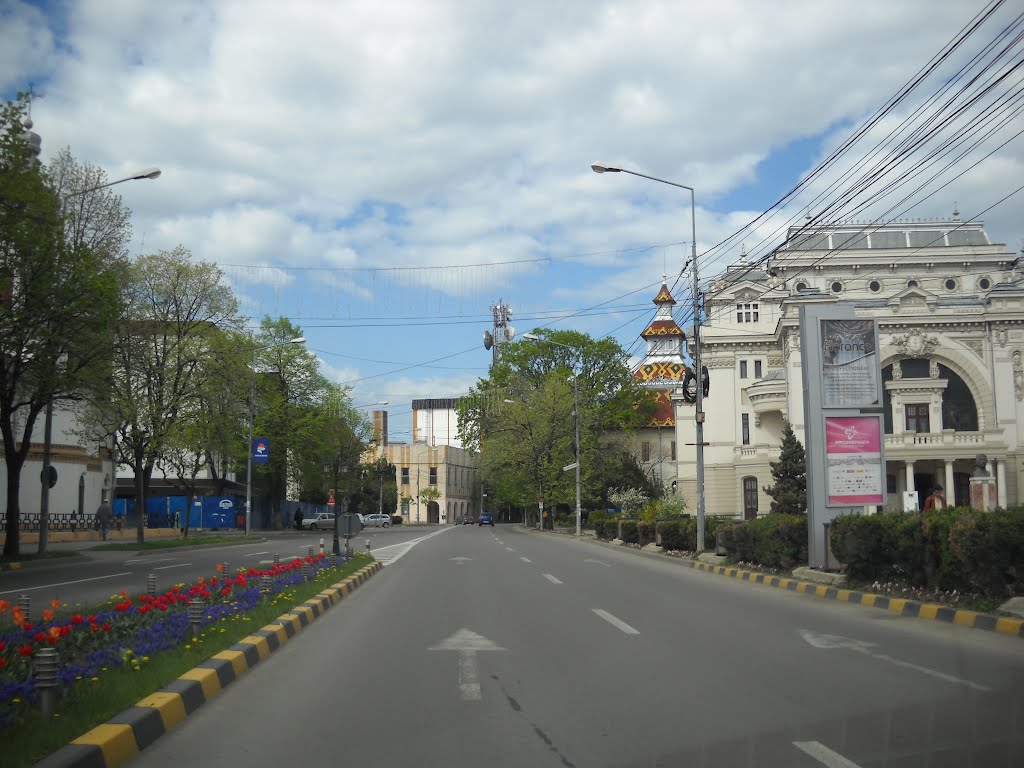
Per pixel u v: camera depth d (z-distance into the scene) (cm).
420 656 978
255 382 4838
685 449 6794
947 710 698
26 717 582
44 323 2466
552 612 1358
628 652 985
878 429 1841
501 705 740
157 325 3822
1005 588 1225
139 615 1080
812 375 1847
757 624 1210
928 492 5462
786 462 4850
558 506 7650
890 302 5375
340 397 6850
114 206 2925
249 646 932
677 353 8669
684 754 590
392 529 7425
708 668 888
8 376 2644
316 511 9106
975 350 5294
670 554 2814
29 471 4238
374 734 653
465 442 7000
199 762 584
